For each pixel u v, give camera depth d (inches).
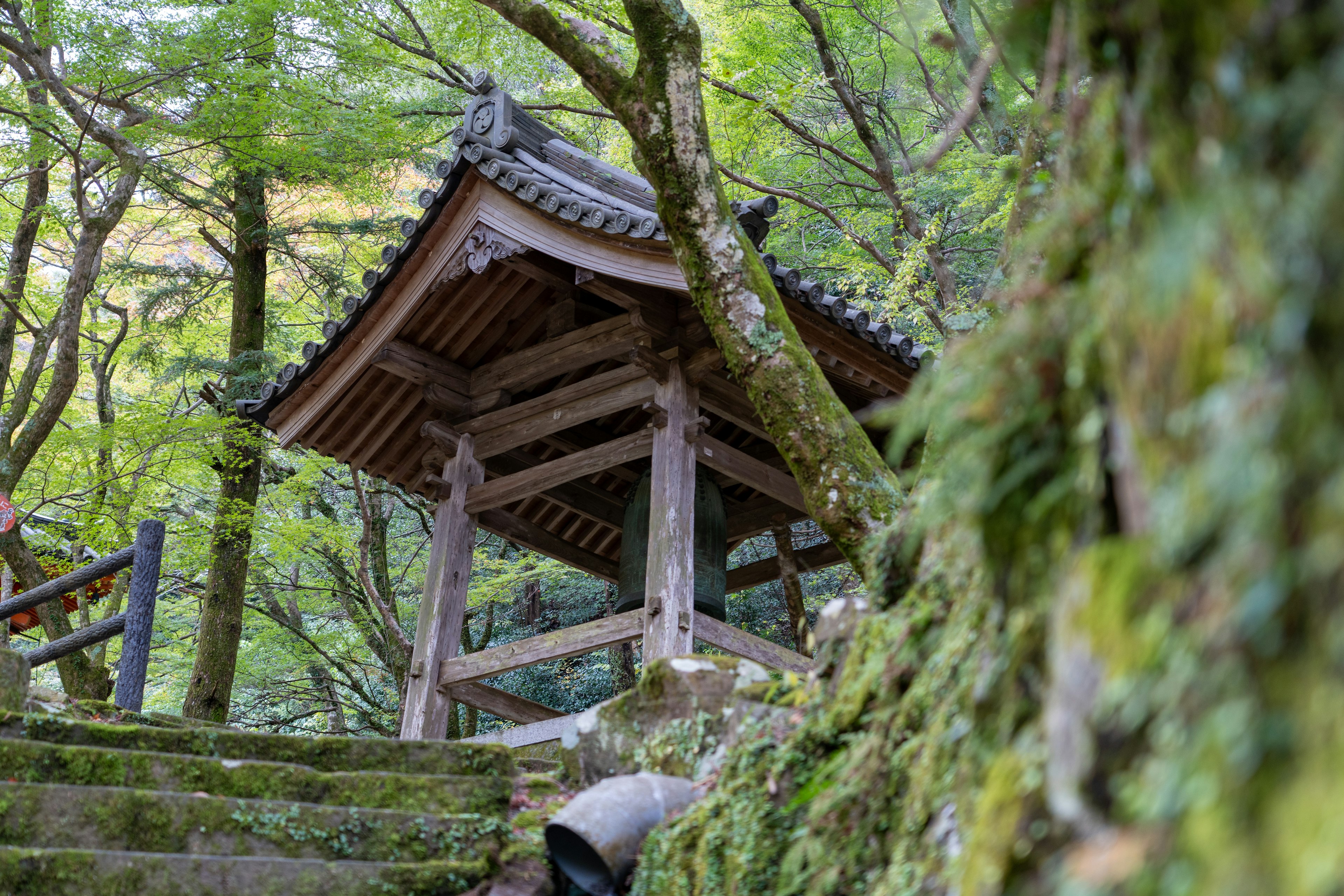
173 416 487.5
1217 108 54.1
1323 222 46.7
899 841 96.8
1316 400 47.3
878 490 178.2
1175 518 54.7
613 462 283.6
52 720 161.8
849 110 384.8
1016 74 291.3
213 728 200.4
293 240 570.3
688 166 200.2
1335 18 47.9
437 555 300.8
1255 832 46.6
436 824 146.4
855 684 126.4
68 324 381.1
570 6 405.7
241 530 442.9
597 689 583.2
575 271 283.1
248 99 405.1
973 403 74.4
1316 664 46.3
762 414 188.1
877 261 430.0
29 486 480.4
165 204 549.3
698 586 276.1
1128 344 60.4
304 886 131.2
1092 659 60.7
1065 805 62.2
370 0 474.0
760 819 122.1
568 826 139.3
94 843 135.7
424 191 283.4
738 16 432.1
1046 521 73.3
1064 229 76.2
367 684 644.1
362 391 319.6
